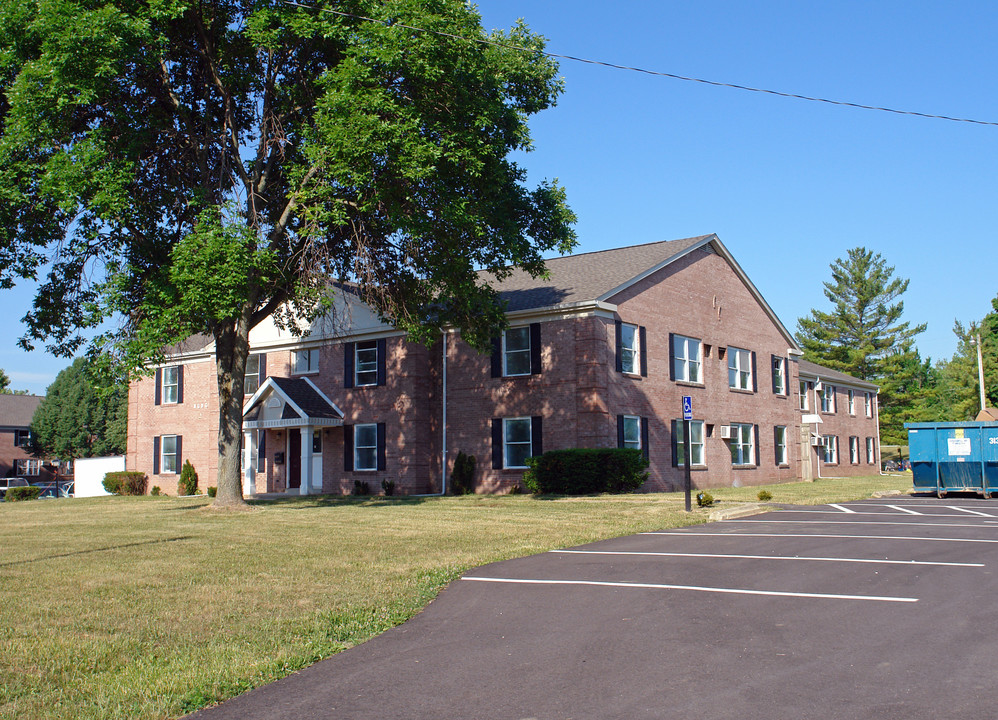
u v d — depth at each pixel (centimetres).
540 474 2566
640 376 2806
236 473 2191
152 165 2005
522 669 669
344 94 1736
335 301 3200
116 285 1792
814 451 4309
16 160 1778
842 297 7581
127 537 1549
